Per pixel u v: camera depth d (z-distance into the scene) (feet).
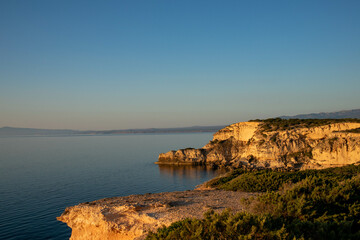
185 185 253.24
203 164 401.29
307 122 371.15
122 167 374.22
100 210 91.86
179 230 53.31
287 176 130.93
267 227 46.32
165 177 296.51
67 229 142.00
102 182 265.54
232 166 358.02
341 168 196.54
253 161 354.33
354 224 50.60
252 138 392.47
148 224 80.48
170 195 122.62
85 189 233.96
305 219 51.83
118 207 90.53
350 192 63.26
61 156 529.45
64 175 306.96
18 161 446.19
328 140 301.84
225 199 100.48
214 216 53.26
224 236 46.98
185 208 88.33
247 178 140.15
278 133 353.51
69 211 102.99
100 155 545.03
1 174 313.94
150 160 457.27
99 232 89.20
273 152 337.93
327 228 44.68
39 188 237.45
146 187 244.01
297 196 61.77
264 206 62.08
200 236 47.44
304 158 320.09
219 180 176.96
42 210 173.17
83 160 458.91
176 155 414.41
